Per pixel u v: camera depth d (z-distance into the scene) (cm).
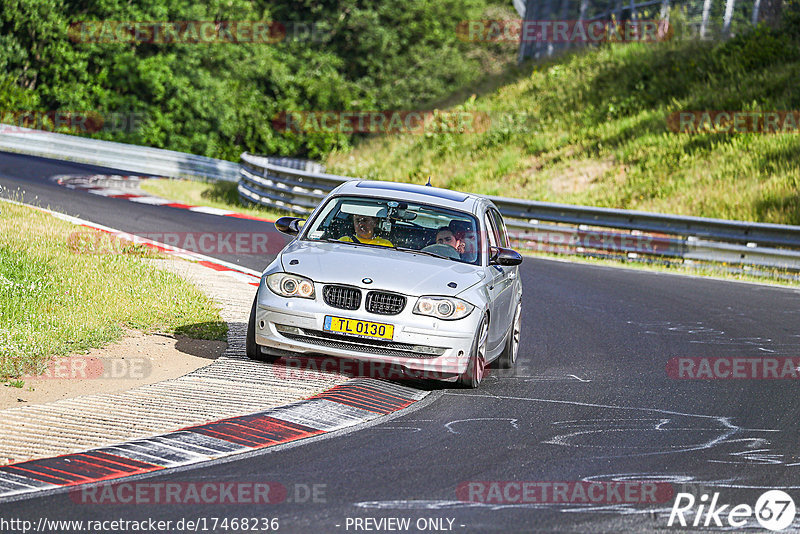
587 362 3675
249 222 7575
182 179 12238
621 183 9956
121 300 3772
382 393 2866
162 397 2623
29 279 3731
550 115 12612
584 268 6775
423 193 3475
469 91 15288
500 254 3294
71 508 1780
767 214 8512
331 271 2959
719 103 11138
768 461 2381
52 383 2714
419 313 2895
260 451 2209
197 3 18025
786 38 12188
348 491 1955
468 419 2648
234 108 18188
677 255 7131
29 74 16188
